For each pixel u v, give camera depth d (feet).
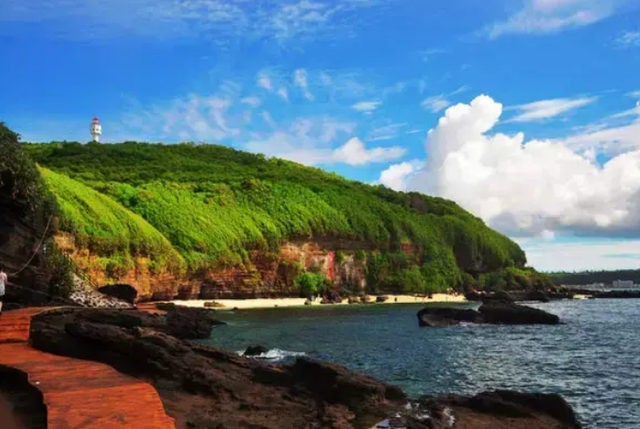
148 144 447.01
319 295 307.78
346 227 341.00
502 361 71.36
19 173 71.26
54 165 326.24
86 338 41.42
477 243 427.74
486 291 395.55
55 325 52.49
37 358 38.04
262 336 103.76
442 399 40.22
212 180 353.31
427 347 87.25
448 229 421.59
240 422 29.68
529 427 34.37
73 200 193.36
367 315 178.09
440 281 384.06
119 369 39.11
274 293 292.20
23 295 76.95
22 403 27.30
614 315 182.70
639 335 111.24
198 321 102.53
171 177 343.46
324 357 72.64
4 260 72.59
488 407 37.47
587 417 42.55
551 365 68.28
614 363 70.38
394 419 33.76
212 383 36.60
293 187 364.58
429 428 32.07
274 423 30.19
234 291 270.26
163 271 220.23
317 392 38.42
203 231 267.18
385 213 383.24
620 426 39.91
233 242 276.62
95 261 185.26
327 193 372.99
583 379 58.59
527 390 52.54
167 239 249.75
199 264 248.32
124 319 61.52
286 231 310.45
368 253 354.13
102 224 195.62
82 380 30.19
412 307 244.22
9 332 48.60
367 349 83.46
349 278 338.13
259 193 342.23
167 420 21.89
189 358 41.24
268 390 38.40
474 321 143.02
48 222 87.40
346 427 30.01
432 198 520.42
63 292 93.25
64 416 22.35
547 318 141.49
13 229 74.90
